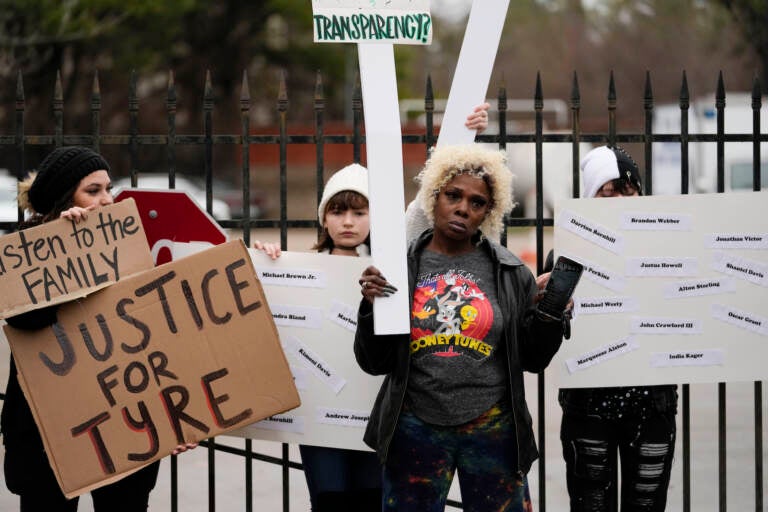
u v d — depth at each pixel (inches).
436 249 158.9
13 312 159.5
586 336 183.6
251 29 1373.0
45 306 160.6
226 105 1402.6
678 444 298.5
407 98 1448.1
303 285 180.9
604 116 2014.0
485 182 154.9
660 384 184.7
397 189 159.6
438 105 1321.4
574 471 180.4
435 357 151.6
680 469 272.8
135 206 167.6
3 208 651.5
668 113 776.3
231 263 167.9
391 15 170.9
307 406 180.7
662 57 1934.1
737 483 258.4
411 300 155.5
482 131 178.7
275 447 303.0
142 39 1023.0
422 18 171.3
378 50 170.1
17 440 166.1
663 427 179.9
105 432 163.5
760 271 188.5
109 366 164.1
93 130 184.5
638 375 183.8
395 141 163.2
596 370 182.1
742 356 188.5
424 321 153.0
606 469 179.2
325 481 180.9
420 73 2085.4
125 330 165.0
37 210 170.4
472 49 176.6
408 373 152.9
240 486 259.1
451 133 176.6
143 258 167.3
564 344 182.1
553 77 2098.9
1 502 234.2
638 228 185.5
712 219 187.0
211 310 167.3
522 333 155.8
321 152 189.2
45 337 163.3
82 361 163.5
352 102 188.4
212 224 179.2
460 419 150.6
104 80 1117.7
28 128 979.3
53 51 897.5
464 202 153.6
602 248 184.9
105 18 942.4
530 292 157.6
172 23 1043.3
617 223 185.0
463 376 150.6
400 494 153.6
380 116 164.9
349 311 180.2
